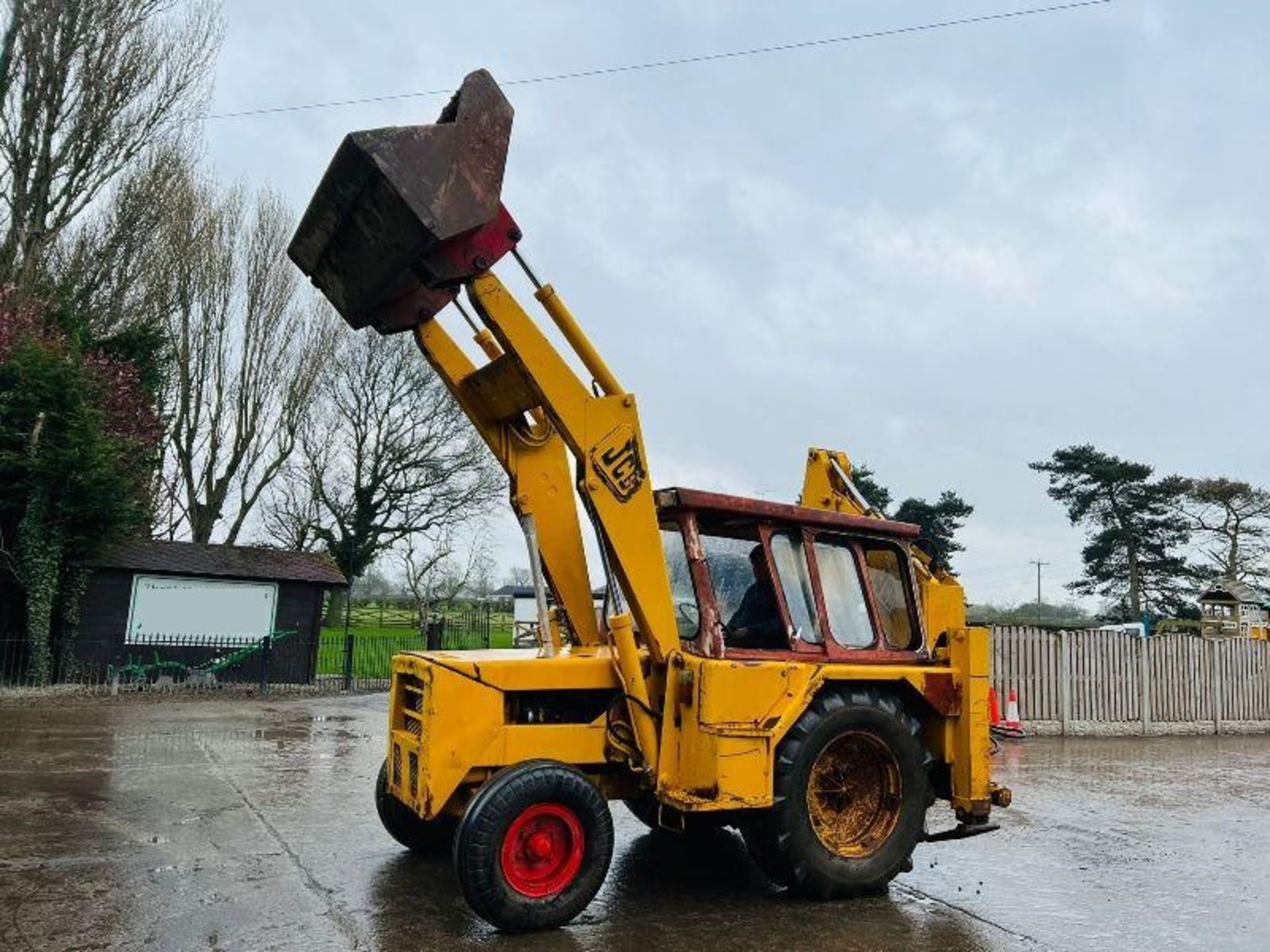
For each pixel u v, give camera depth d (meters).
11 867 5.30
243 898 4.88
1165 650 15.09
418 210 4.37
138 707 14.02
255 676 18.75
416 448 33.03
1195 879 5.95
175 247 24.19
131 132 21.02
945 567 6.33
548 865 4.59
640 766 5.06
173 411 26.14
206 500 27.27
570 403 4.86
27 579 16.48
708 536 5.39
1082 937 4.75
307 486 32.28
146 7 21.08
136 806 6.99
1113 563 47.28
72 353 17.47
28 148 19.78
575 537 5.67
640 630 5.17
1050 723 14.06
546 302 4.88
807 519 5.55
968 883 5.68
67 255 21.66
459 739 4.79
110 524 17.30
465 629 29.84
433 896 5.00
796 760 5.04
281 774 8.56
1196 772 10.77
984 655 5.73
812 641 5.43
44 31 19.78
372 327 5.30
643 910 4.93
